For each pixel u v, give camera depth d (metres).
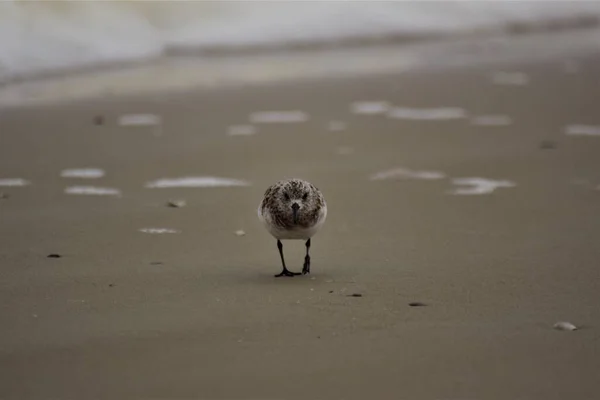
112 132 18.53
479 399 7.20
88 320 8.95
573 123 19.70
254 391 7.33
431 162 16.25
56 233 12.14
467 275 10.41
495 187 14.59
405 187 14.62
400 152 17.06
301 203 10.05
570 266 10.73
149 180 15.04
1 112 19.94
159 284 10.11
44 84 22.92
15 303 9.45
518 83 24.36
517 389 7.36
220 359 7.96
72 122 19.27
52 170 15.59
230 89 23.30
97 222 12.67
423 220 12.79
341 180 15.05
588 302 9.47
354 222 12.70
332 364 7.85
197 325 8.79
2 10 24.86
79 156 16.58
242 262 11.02
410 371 7.71
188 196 14.10
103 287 10.00
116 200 13.84
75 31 26.27
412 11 35.78
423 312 9.16
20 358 7.98
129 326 8.77
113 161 16.25
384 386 7.42
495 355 8.04
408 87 23.86
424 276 10.38
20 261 10.95
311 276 10.41
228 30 31.27
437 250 11.41
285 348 8.21
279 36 31.42
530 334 8.54
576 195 14.10
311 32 32.22
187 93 22.62
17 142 17.45
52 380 7.54
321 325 8.79
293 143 17.80
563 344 8.29
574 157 16.66
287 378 7.57
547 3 39.84
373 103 21.84
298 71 26.17
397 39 32.91
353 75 25.53
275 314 9.10
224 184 14.83
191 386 7.43
